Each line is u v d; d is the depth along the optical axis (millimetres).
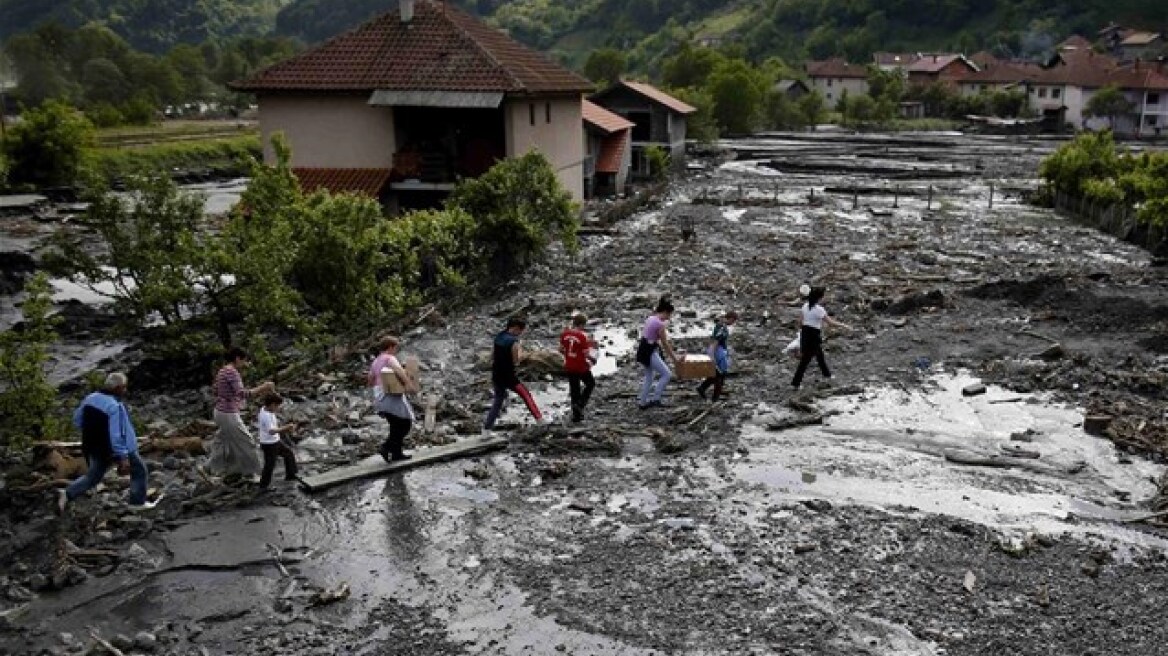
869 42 165000
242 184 66000
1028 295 23953
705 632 9547
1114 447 14531
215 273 17938
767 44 177500
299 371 18734
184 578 10734
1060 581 10578
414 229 24422
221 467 13297
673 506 12492
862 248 34375
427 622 9805
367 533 11797
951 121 117562
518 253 28281
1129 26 152000
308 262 19766
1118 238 36969
